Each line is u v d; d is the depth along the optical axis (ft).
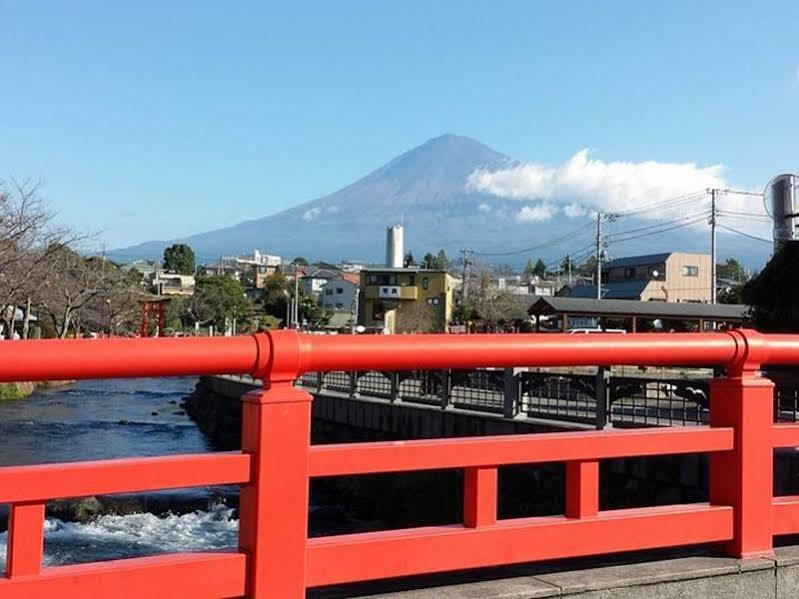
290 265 379.55
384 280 226.38
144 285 281.13
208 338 7.30
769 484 10.39
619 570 9.53
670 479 37.60
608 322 137.49
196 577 7.26
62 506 49.44
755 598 9.92
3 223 94.27
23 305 123.54
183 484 7.25
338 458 7.96
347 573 7.88
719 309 103.04
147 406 120.57
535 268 375.86
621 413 46.32
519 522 8.96
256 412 7.58
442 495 45.70
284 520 7.58
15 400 115.03
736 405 10.27
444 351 8.34
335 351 7.82
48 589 6.69
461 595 8.45
